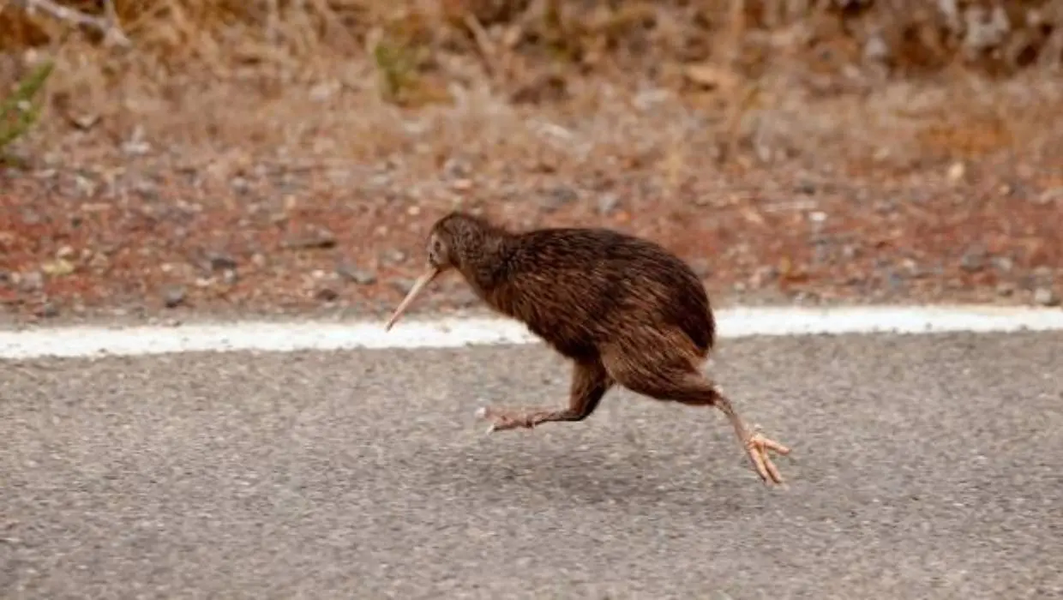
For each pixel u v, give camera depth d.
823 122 32.50
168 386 21.05
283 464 18.77
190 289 24.75
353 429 19.91
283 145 30.31
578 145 31.27
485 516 17.50
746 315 24.64
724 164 31.05
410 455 19.16
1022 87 35.38
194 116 30.53
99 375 21.33
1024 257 27.44
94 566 16.02
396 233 27.20
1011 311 25.20
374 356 22.42
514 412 18.92
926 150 32.06
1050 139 32.69
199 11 33.59
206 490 17.95
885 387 21.84
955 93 34.84
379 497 17.92
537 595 15.68
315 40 33.28
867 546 17.03
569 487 18.38
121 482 18.09
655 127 32.34
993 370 22.61
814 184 30.19
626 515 17.66
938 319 24.67
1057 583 16.23
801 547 16.95
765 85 34.66
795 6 36.69
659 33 35.59
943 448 19.86
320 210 27.77
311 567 16.16
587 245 18.14
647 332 17.73
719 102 33.88
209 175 28.67
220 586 15.66
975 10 36.66
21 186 27.42
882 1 36.69
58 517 17.12
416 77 33.56
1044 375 22.47
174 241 26.17
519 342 23.16
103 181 27.94
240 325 23.50
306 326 23.56
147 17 32.91
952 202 29.73
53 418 19.91
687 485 18.55
